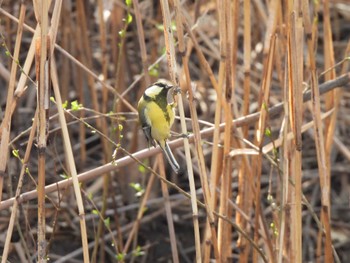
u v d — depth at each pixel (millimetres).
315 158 13391
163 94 7082
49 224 11484
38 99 6535
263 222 8680
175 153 12336
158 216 12289
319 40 15633
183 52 6691
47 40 6414
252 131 12938
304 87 9602
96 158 13070
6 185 10656
